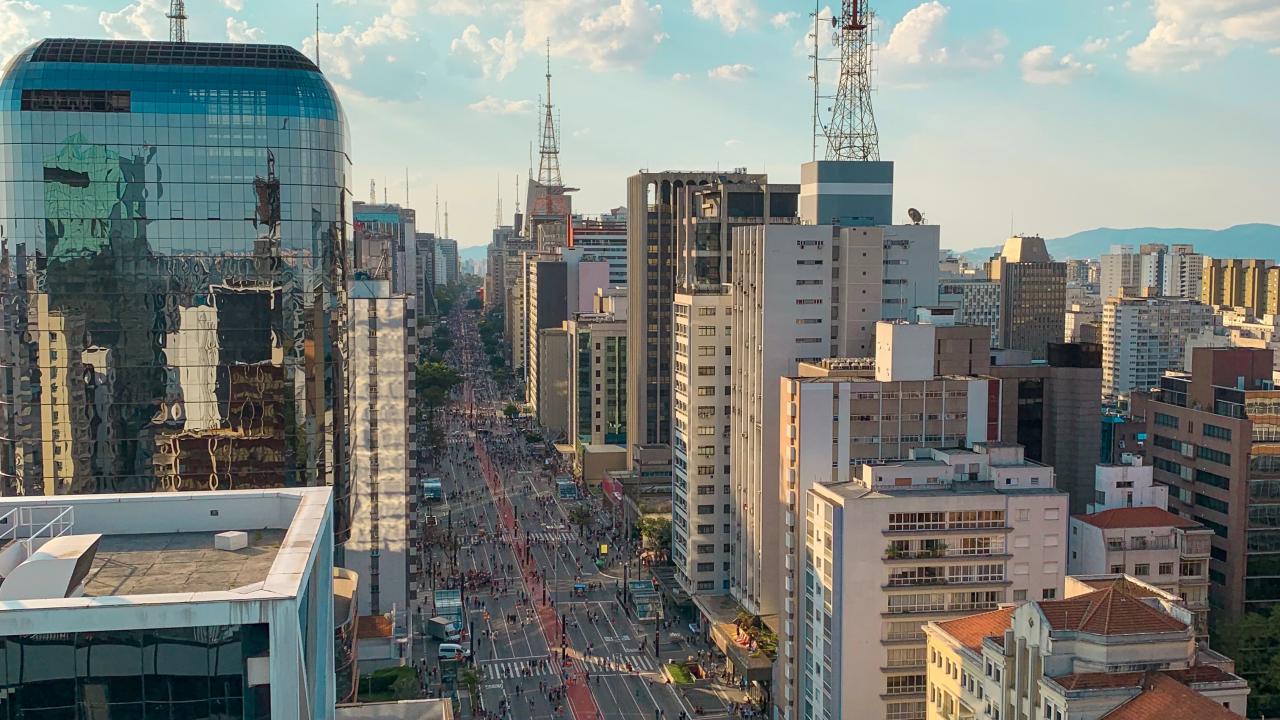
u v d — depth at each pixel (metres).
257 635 60.72
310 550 68.56
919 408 191.62
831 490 167.25
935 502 161.12
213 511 81.12
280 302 188.50
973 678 130.62
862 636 160.88
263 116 185.62
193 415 187.62
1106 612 114.75
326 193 191.12
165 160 183.62
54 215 181.50
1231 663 124.62
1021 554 162.88
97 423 185.12
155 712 60.38
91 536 69.94
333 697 87.31
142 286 184.38
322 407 193.12
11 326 182.75
